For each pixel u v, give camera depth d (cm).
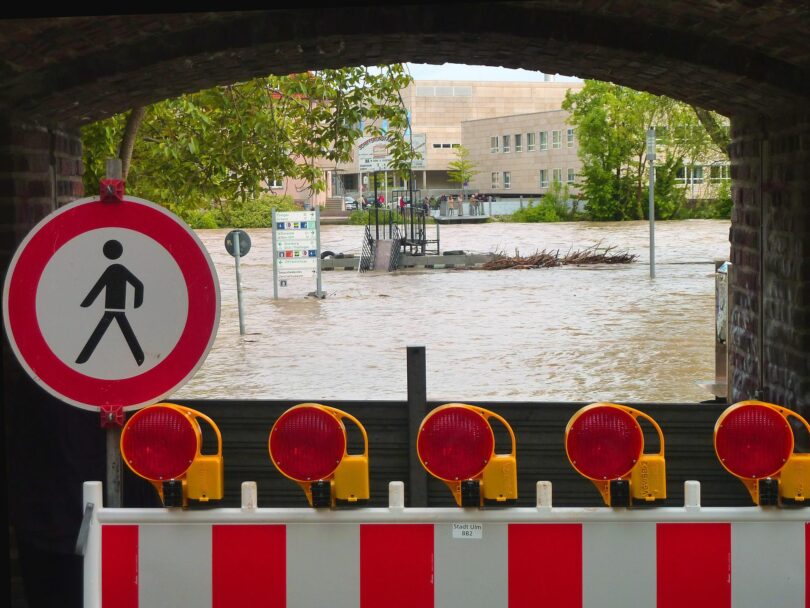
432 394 1391
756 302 654
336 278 3234
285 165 1527
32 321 350
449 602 321
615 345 1786
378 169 3772
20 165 547
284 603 324
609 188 7738
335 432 319
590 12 555
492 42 588
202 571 325
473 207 7988
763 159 634
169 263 350
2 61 512
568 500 434
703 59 561
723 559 318
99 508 325
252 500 323
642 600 319
